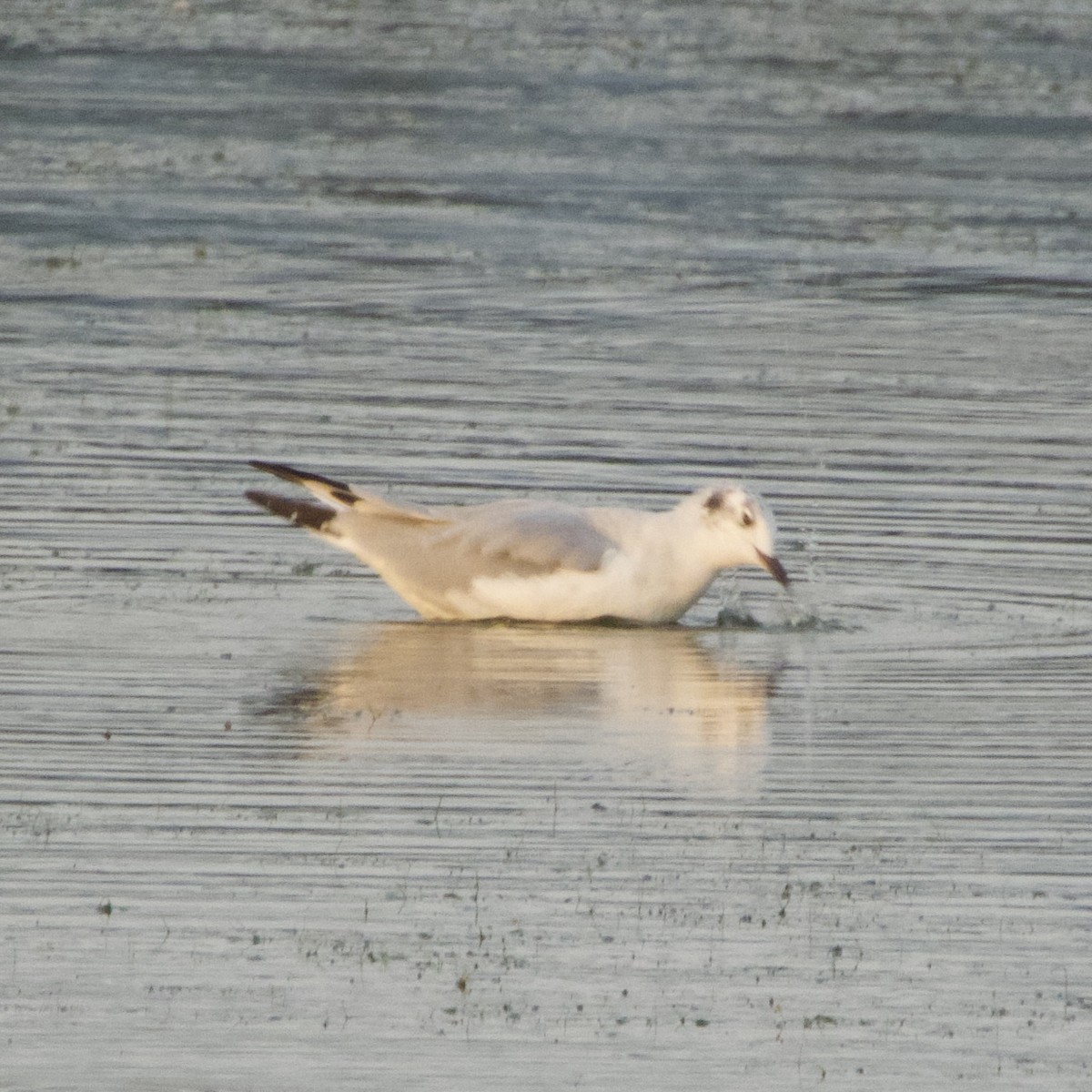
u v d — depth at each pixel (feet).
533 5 207.51
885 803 51.75
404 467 81.05
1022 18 207.41
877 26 202.49
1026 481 81.10
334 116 161.68
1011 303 114.32
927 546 73.15
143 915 45.16
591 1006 42.24
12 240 122.21
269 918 45.27
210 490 78.13
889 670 61.82
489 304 111.65
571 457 83.15
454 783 52.44
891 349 103.71
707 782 52.90
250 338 102.89
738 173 147.23
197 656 61.62
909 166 151.02
